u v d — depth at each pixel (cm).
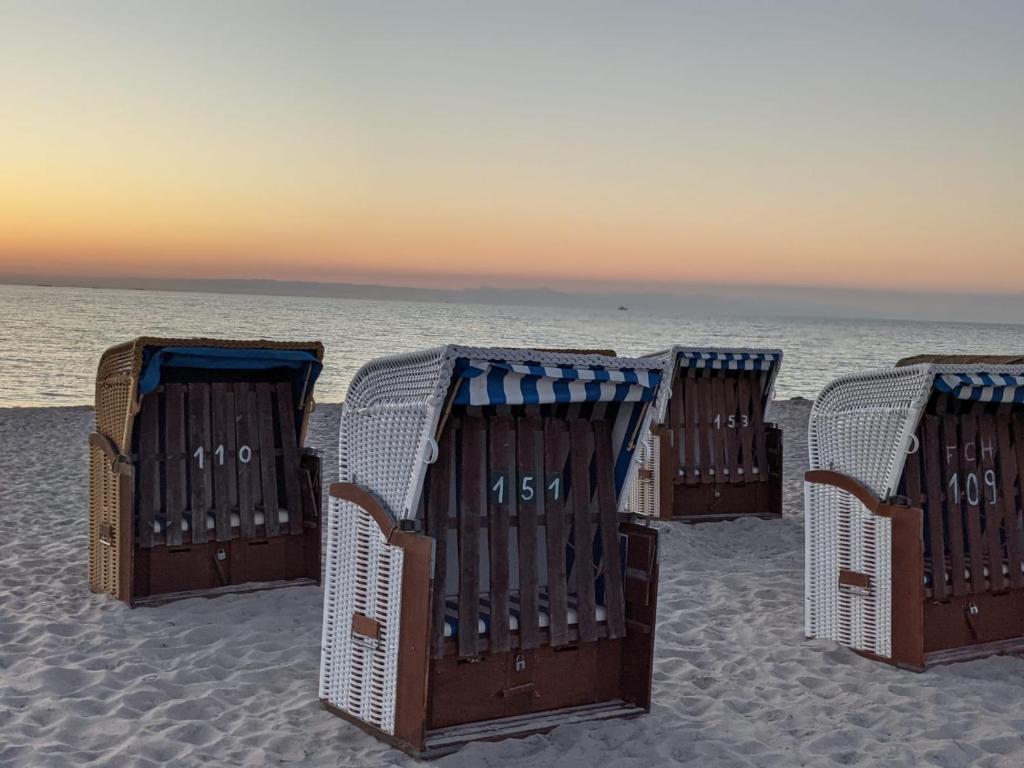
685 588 805
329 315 15338
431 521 466
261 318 12125
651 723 504
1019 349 11194
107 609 699
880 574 614
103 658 596
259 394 754
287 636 645
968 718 520
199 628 654
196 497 726
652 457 1091
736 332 14562
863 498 620
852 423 634
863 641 623
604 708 511
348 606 494
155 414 722
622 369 477
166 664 593
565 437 495
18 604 716
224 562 742
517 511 482
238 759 453
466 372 436
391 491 471
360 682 484
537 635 482
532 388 456
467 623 462
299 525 762
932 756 473
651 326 18162
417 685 445
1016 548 649
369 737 473
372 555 476
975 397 603
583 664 511
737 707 543
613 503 508
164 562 723
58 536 954
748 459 1116
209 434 733
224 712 512
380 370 488
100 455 743
